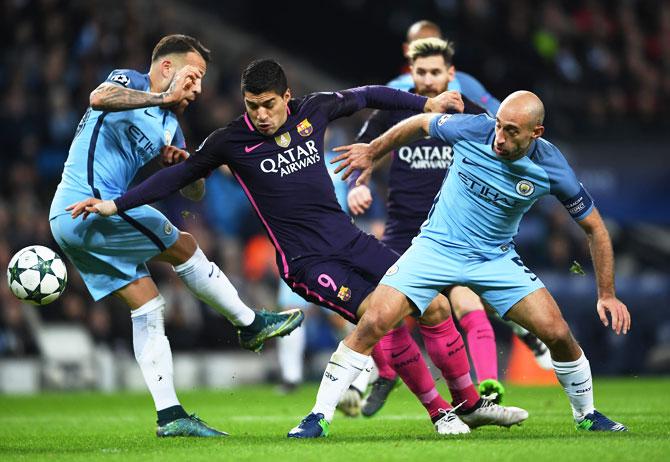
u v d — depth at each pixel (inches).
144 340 930.1
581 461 679.1
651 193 2576.3
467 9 3034.0
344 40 3341.5
